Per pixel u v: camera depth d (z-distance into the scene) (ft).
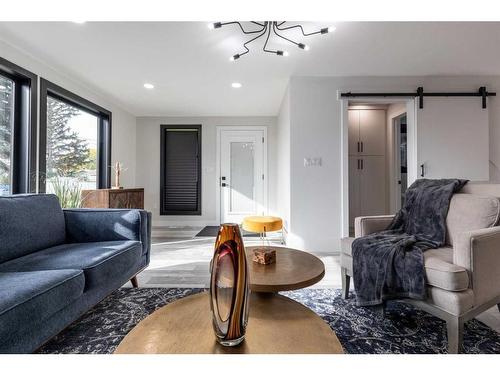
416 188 6.49
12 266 4.58
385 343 4.50
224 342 2.62
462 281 4.05
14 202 5.39
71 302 4.22
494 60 9.53
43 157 9.57
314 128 10.91
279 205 15.53
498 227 4.71
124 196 12.44
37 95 9.31
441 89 10.91
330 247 10.86
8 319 3.11
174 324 2.96
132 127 16.90
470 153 10.85
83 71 10.28
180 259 9.60
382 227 6.48
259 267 4.50
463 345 4.37
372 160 15.17
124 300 6.17
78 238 6.64
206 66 9.88
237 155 17.42
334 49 8.64
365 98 10.91
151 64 9.68
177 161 17.54
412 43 8.28
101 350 4.31
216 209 17.42
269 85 11.88
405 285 4.69
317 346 2.65
